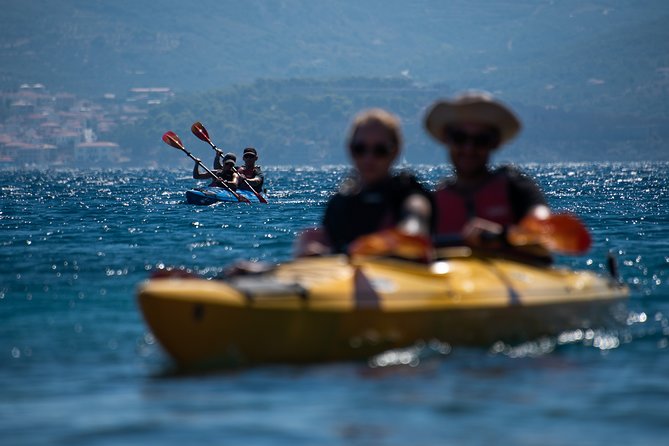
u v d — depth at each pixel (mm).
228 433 18453
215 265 45906
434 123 28469
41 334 28141
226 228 67875
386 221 26000
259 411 19797
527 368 23359
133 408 20234
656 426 18734
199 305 21953
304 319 22844
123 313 31672
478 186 28359
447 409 19828
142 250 52781
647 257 46406
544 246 28609
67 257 49188
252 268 24688
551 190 152875
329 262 24969
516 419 19188
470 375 22625
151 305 22156
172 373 23062
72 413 19953
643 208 94312
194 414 19672
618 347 25938
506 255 27984
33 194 149000
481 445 17672
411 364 23625
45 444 18031
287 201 106375
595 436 18188
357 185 26609
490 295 26000
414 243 24188
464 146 27859
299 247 27234
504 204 28016
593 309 28672
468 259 27250
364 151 25844
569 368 23406
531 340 26531
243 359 22609
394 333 23953
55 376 23156
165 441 18094
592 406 20062
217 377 22344
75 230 68438
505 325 25969
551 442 17844
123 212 90625
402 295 24328
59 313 31766
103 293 36188
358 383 21797
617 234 61844
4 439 18359
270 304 22531
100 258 48719
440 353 24734
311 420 19156
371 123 25828
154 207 97375
